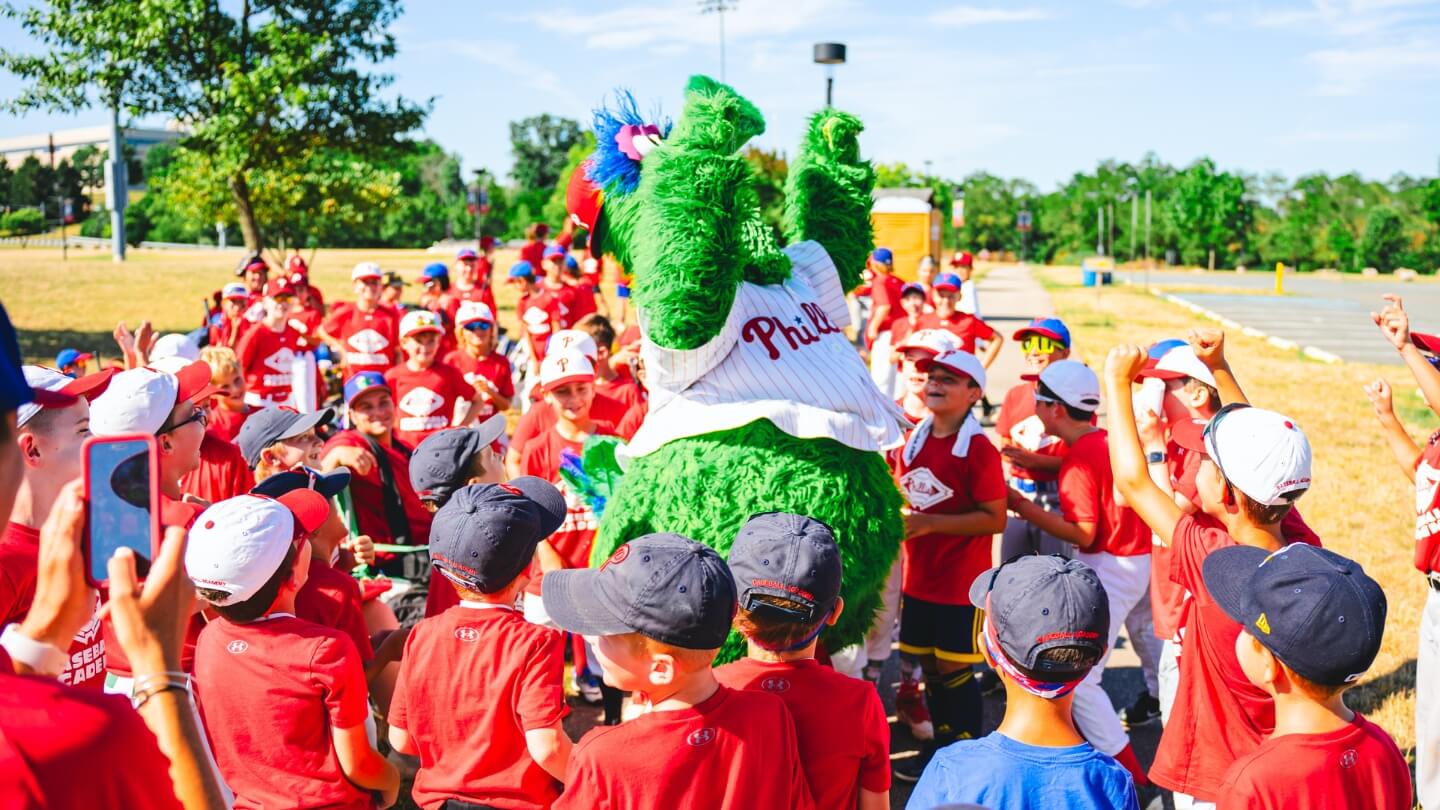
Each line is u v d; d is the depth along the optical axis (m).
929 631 5.16
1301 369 19.98
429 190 89.19
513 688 3.19
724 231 4.15
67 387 3.21
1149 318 31.39
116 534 1.91
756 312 4.44
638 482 4.29
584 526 5.42
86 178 111.25
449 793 3.24
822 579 2.98
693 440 4.25
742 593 2.99
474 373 9.23
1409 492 10.23
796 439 4.21
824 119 5.27
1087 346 22.83
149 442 1.94
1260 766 2.65
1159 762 3.53
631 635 2.69
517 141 112.50
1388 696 5.82
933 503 5.06
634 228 4.39
